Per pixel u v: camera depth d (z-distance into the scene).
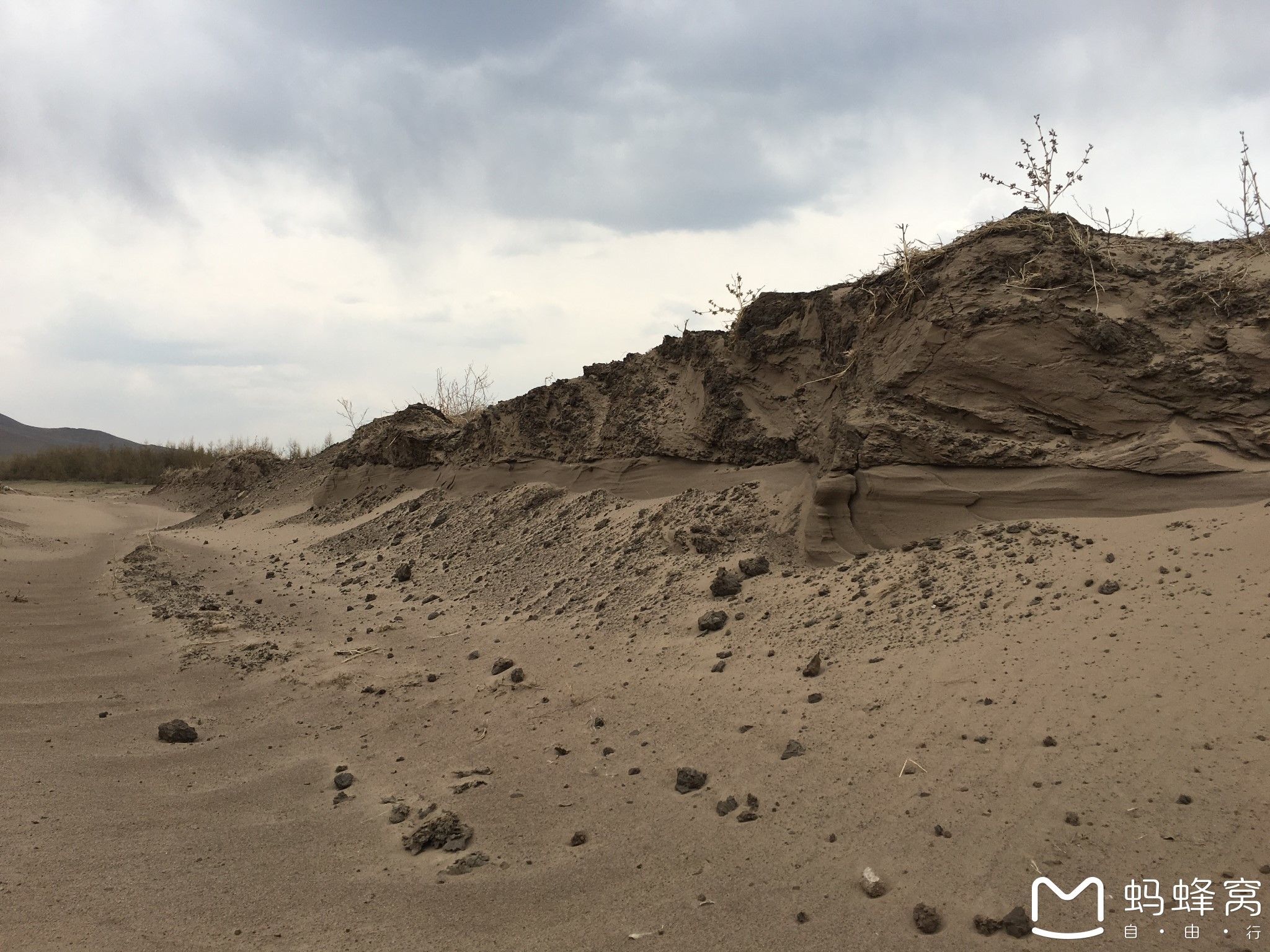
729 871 3.52
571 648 6.72
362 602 9.38
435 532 11.80
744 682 5.39
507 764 4.86
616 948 3.12
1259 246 6.60
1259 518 5.13
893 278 7.59
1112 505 6.02
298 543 13.95
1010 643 4.84
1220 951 2.67
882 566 6.39
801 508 7.64
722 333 10.13
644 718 5.20
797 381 8.68
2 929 3.31
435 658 7.04
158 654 7.70
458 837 4.04
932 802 3.70
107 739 5.67
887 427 6.91
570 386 11.91
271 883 3.74
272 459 28.47
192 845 4.13
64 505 23.58
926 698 4.56
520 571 9.20
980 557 5.98
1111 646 4.47
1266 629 4.16
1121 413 6.24
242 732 5.82
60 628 8.56
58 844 4.07
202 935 3.33
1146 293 6.50
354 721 5.85
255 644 7.77
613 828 4.01
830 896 3.26
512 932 3.28
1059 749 3.84
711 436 9.30
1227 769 3.44
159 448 39.34
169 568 12.10
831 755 4.28
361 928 3.36
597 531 9.36
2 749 5.38
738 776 4.30
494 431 12.67
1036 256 6.79
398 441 15.06
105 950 3.21
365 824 4.32
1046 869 3.17
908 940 2.96
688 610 6.80
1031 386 6.54
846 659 5.32
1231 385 5.84
